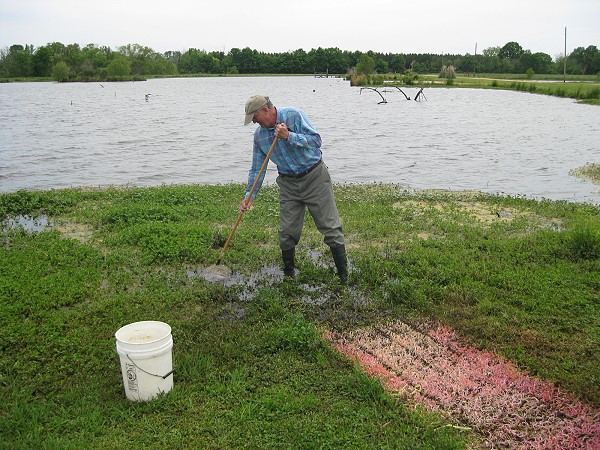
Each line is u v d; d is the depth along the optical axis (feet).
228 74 497.05
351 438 12.85
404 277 22.02
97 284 21.39
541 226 29.96
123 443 12.59
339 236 21.38
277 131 18.80
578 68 380.37
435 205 35.78
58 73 354.13
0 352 16.35
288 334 17.02
